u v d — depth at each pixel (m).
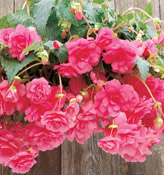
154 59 0.93
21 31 0.87
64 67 0.85
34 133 0.88
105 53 0.86
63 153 1.18
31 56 0.87
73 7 0.89
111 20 0.96
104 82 0.91
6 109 0.86
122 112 0.87
